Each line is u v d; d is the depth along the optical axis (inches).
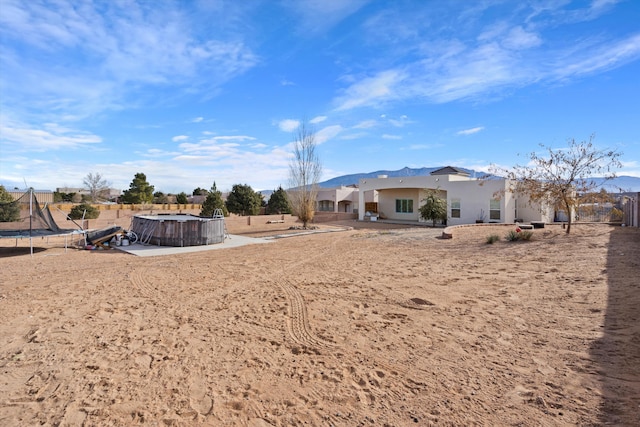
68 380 136.6
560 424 102.3
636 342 150.3
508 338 165.6
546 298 221.3
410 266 349.7
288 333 183.5
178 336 181.5
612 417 103.7
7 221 521.3
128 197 1465.3
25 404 120.3
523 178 531.2
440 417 108.5
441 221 1012.5
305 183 940.6
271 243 593.9
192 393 126.9
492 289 251.3
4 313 218.7
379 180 1141.7
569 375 129.2
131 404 120.0
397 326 188.1
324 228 910.4
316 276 319.0
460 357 148.8
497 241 462.9
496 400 116.2
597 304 200.8
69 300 247.4
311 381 134.0
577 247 377.4
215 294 263.0
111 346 169.0
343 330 185.6
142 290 275.6
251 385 131.9
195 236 567.5
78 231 543.5
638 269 263.3
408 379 132.9
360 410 114.3
